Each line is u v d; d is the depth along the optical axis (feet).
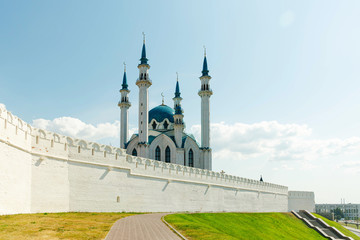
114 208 162.20
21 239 70.64
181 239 83.46
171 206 200.03
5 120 106.83
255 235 169.68
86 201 149.07
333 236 243.40
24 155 120.57
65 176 141.08
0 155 103.30
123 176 169.99
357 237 280.31
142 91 293.23
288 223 244.01
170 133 333.62
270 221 224.94
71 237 76.18
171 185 202.69
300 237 213.05
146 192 183.01
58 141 140.05
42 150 131.75
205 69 330.13
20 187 116.37
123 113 337.72
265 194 325.21
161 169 196.65
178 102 373.20
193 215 163.22
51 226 88.79
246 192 286.87
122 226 99.60
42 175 130.62
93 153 155.74
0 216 99.40
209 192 236.84
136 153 316.60
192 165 322.75
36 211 126.00
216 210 242.17
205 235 94.02
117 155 168.55
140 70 299.17
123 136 334.24
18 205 114.52
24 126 121.19
